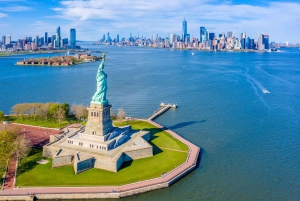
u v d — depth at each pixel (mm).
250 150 186750
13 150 160125
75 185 137875
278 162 169625
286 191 140125
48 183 139500
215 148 190250
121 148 169000
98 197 131125
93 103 172750
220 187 142375
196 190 139375
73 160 160500
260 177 152500
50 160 165125
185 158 167875
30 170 152500
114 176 146750
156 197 133625
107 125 177625
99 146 166625
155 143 190875
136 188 135500
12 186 137000
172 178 145250
